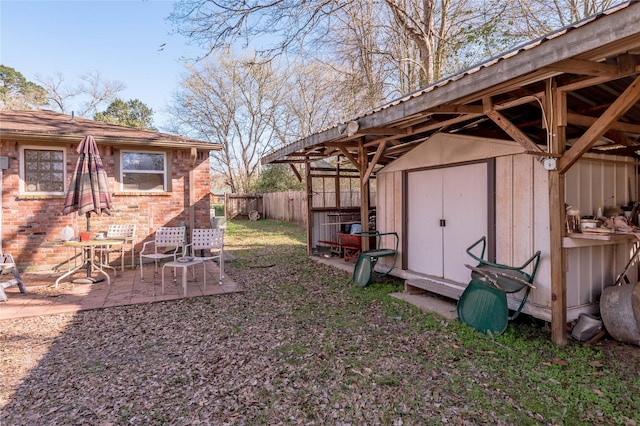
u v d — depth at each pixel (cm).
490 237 454
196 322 430
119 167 788
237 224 1797
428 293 542
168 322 432
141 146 799
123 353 347
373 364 315
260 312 466
